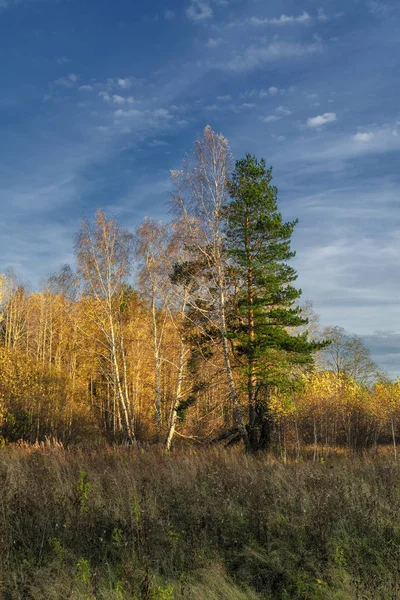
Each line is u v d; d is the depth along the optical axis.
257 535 6.93
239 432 21.73
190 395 24.11
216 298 21.52
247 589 5.55
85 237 26.84
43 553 6.17
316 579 5.62
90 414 31.53
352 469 11.41
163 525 7.05
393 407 27.33
